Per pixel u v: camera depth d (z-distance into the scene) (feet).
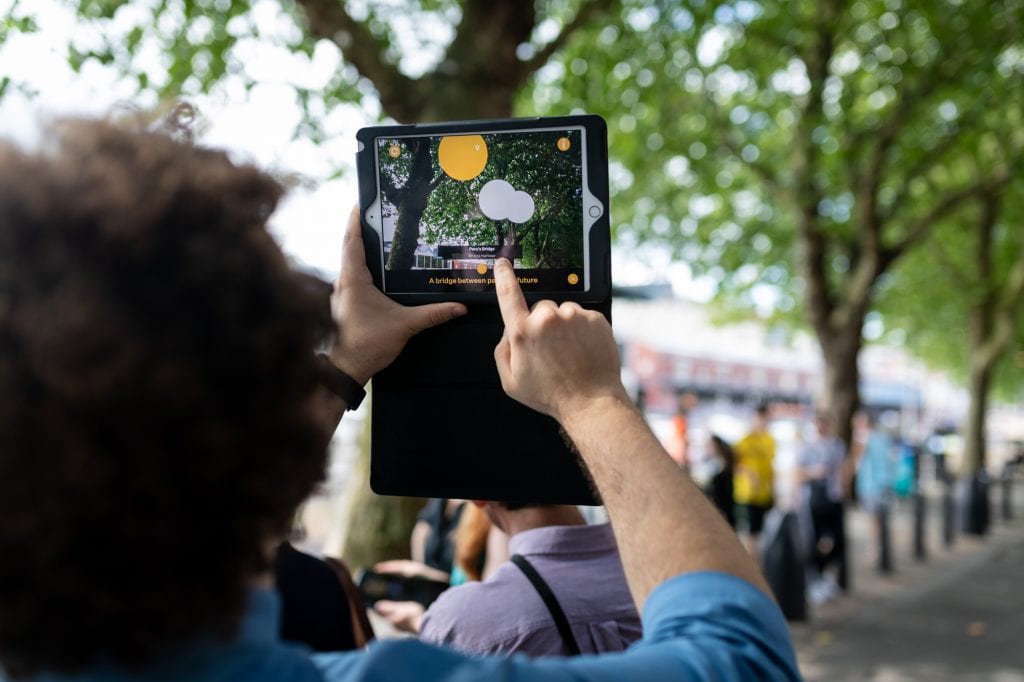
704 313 82.23
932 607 28.68
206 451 1.93
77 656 1.99
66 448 1.83
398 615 7.57
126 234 1.94
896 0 35.40
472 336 4.07
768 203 56.18
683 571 2.53
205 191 2.12
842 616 27.04
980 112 40.55
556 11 29.86
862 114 46.37
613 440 2.77
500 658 2.30
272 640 2.25
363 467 15.84
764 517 30.01
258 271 2.12
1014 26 33.42
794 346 85.35
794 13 37.55
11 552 1.87
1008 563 38.19
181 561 1.97
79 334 1.83
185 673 2.07
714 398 80.69
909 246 48.98
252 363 2.03
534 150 4.17
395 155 4.22
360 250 4.20
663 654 2.30
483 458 4.04
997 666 22.11
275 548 2.36
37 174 1.98
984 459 69.46
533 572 5.54
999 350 68.90
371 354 4.03
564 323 3.00
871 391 125.49
